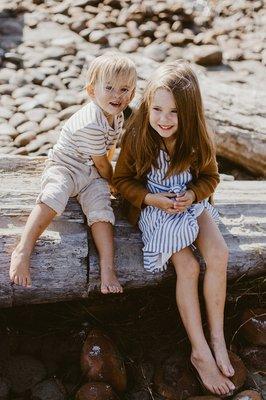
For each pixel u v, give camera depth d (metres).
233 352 3.20
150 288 3.33
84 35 5.89
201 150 3.04
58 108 4.96
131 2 6.38
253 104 4.51
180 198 3.03
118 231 3.21
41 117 4.83
